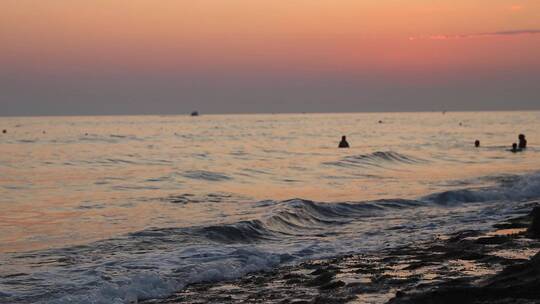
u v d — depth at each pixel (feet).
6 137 277.03
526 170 135.64
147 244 58.29
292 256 53.72
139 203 84.99
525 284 32.55
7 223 71.20
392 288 38.60
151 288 42.68
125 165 140.77
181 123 596.29
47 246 58.39
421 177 122.01
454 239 56.95
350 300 35.96
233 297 39.75
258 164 143.33
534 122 542.57
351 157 152.87
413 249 53.11
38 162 145.69
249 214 74.38
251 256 52.49
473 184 108.88
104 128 430.61
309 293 39.45
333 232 67.15
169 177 115.44
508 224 63.00
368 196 94.94
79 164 141.90
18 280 45.06
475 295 32.40
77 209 80.64
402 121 624.18
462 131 359.46
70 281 44.78
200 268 47.88
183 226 66.95
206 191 98.43
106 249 56.44
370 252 53.72
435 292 33.30
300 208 77.92
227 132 352.08
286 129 404.98
